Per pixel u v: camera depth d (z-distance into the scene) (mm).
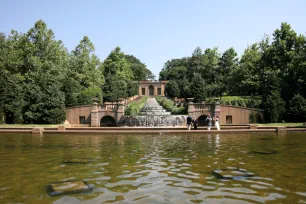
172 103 51344
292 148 15602
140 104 49938
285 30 44875
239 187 7941
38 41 43344
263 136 22422
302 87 38094
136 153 14070
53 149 15609
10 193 7508
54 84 36156
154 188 7887
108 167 10672
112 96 49594
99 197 7125
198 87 53156
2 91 34812
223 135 23641
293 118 34625
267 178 8922
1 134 25156
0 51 40469
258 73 50125
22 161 11984
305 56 39594
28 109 35375
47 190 7754
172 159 12289
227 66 75188
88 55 53344
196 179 8828
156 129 27500
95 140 20250
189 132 24969
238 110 35938
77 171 10031
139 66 114375
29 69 42625
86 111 36781
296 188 7836
